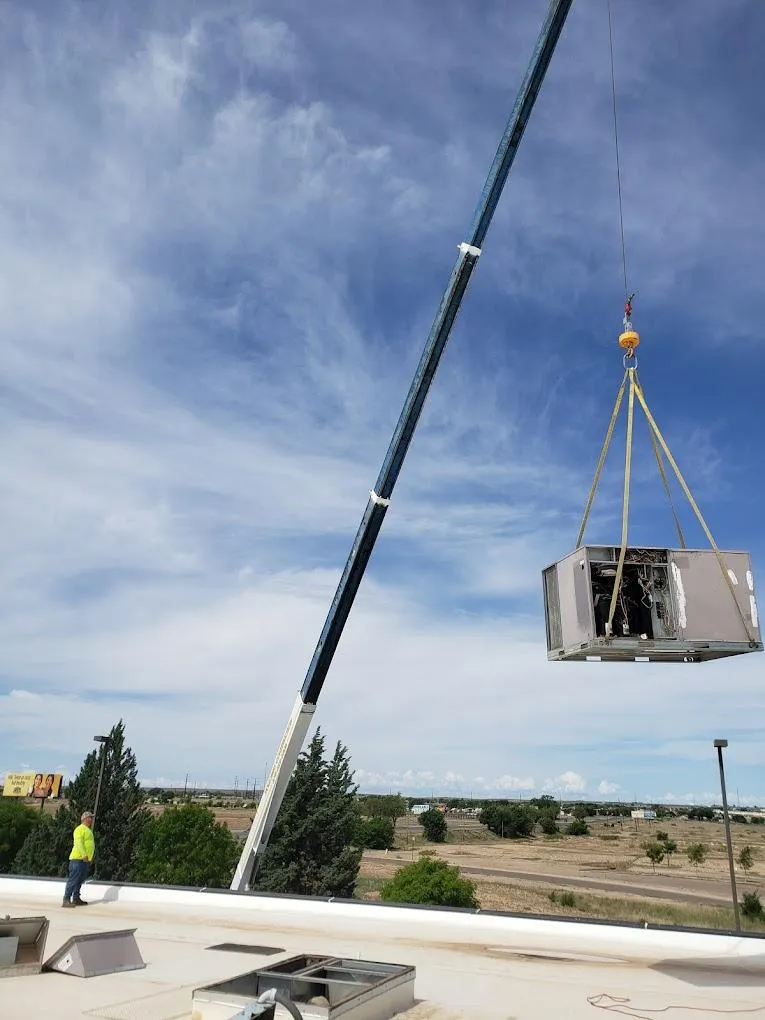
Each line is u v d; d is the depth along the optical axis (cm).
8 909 1739
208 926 1523
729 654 1122
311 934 1434
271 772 2295
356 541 2228
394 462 2198
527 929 1459
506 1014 892
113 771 5419
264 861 5100
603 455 1240
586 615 1059
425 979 1066
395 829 16675
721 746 2425
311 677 2264
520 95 1998
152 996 956
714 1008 924
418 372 2158
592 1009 916
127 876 5303
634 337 1285
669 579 1087
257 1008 697
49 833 5441
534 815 18200
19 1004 905
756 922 5291
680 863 10538
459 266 2097
